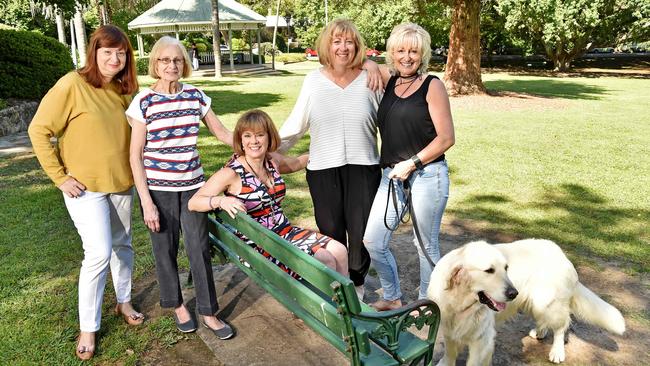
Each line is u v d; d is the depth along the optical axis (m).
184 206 3.20
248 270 3.30
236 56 36.38
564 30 28.83
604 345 3.32
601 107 15.07
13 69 12.48
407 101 3.14
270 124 3.17
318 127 3.41
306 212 5.90
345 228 3.64
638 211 5.82
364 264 3.67
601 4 27.39
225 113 13.55
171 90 3.12
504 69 34.62
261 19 31.34
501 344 3.35
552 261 3.01
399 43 3.12
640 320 3.61
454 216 5.75
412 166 3.11
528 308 3.06
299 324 3.53
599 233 5.17
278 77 26.73
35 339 3.32
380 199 3.38
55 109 2.88
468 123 12.05
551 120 12.46
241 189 3.20
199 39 38.81
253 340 3.36
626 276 4.25
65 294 3.93
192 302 3.84
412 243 5.04
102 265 3.12
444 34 34.84
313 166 3.49
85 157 2.99
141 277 4.27
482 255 2.62
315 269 2.29
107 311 3.71
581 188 6.70
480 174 7.43
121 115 3.14
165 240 3.21
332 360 3.14
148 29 30.14
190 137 3.14
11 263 4.46
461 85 17.91
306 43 48.53
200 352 3.27
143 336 3.40
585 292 3.10
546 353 3.24
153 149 3.07
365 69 3.41
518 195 6.46
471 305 2.72
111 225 3.34
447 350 2.95
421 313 2.38
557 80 25.86
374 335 2.25
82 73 3.02
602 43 30.98
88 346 3.18
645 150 8.95
